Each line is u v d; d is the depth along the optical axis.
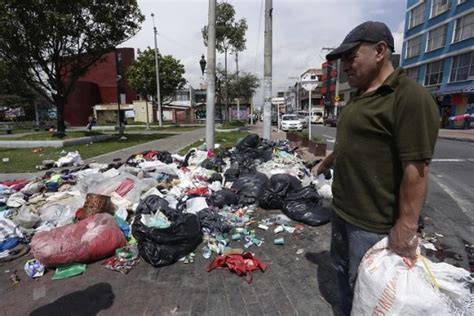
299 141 12.80
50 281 2.97
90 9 15.09
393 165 1.56
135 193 4.93
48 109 41.00
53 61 15.72
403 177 1.47
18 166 8.89
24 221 3.89
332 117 35.56
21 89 30.45
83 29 15.39
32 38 14.05
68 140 14.44
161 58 35.06
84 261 3.22
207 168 7.01
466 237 4.05
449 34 25.17
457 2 24.22
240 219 4.40
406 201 1.47
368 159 1.63
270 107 11.48
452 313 1.46
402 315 1.46
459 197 5.84
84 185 5.39
